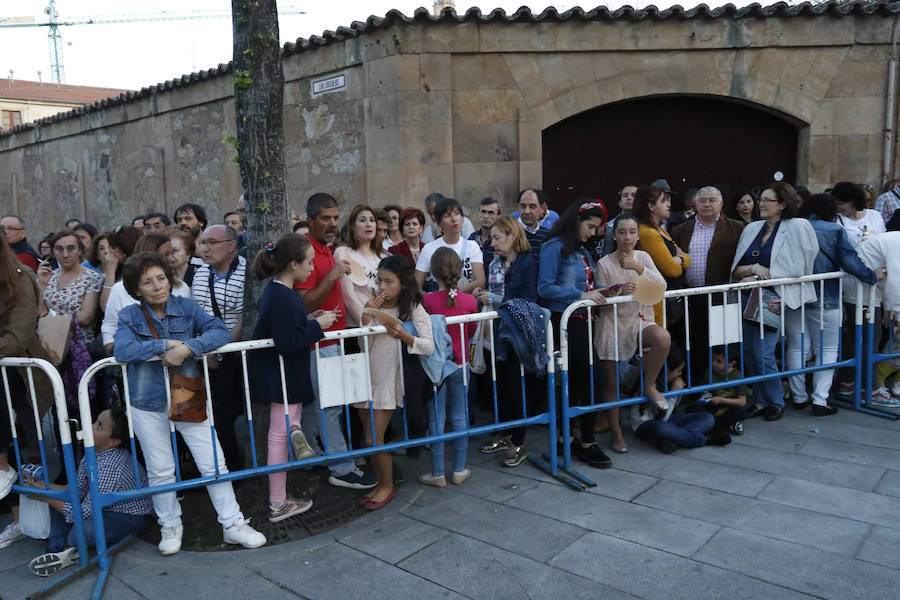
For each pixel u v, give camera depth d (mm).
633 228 4258
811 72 8633
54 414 4023
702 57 8430
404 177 8078
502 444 4656
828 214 5219
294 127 9227
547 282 4246
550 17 8062
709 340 4684
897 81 8742
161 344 3234
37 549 3568
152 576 3189
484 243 5652
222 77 9836
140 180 11570
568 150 8664
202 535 3570
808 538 3254
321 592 2979
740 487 3889
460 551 3277
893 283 5090
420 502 3893
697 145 8914
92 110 12102
